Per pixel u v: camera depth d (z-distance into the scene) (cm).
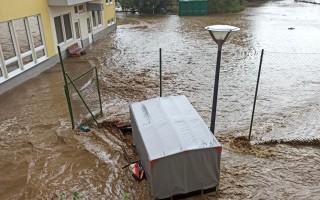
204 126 734
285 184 762
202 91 1355
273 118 1108
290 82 1455
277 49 2102
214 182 703
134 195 717
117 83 1463
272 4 4988
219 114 1137
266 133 1006
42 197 713
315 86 1404
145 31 2839
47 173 793
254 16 3734
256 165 837
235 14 3950
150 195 711
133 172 767
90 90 1179
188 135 696
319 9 4228
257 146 937
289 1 5341
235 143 950
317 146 941
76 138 943
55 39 1772
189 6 3866
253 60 1827
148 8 4088
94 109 1106
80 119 1044
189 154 646
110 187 744
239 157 873
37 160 846
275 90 1361
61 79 1509
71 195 718
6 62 1347
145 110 812
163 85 1430
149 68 1695
